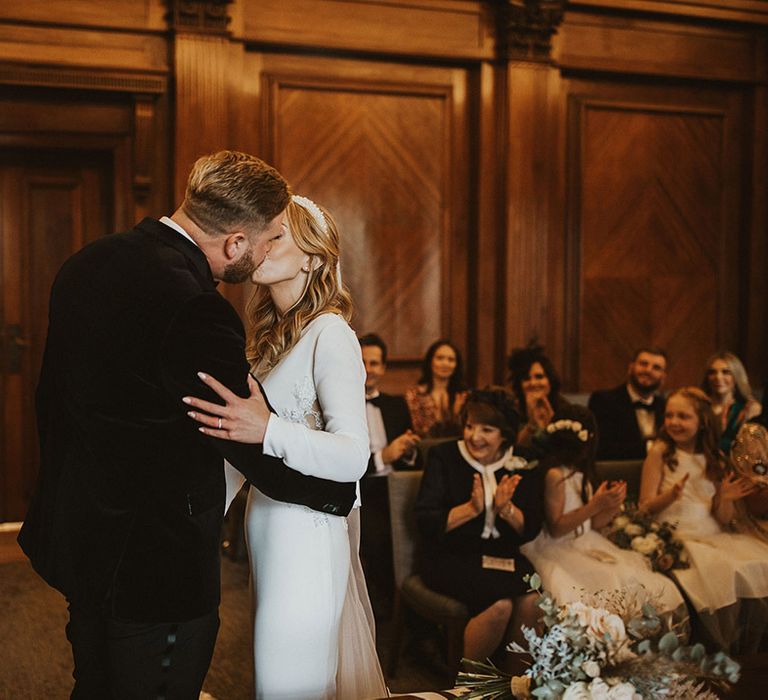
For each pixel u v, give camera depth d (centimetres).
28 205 616
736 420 510
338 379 221
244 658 388
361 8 620
